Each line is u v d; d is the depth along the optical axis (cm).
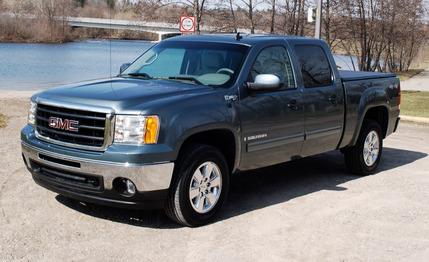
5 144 923
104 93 551
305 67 709
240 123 599
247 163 623
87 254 489
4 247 497
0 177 715
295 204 665
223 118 577
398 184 781
